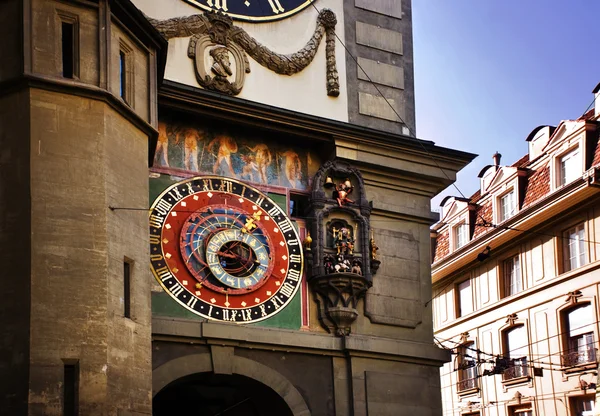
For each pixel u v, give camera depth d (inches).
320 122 1193.4
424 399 1172.5
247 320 1112.2
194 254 1108.5
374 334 1171.9
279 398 1108.5
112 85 997.2
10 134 946.1
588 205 1584.6
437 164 1261.1
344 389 1136.2
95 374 893.8
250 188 1168.8
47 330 888.9
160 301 1075.3
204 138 1165.7
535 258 1701.5
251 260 1134.4
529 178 1779.0
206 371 1071.6
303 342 1125.7
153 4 1178.6
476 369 1831.9
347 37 1289.4
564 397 1590.8
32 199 920.3
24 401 865.5
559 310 1622.8
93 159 954.7
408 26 1338.6
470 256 1857.8
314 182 1195.9
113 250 948.6
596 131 1631.4
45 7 975.6
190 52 1178.0
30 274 898.1
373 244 1194.6
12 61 960.3
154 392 1039.0
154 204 1108.5
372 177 1233.4
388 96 1290.6
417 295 1215.6
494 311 1795.0
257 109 1163.3
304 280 1161.4
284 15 1254.3
